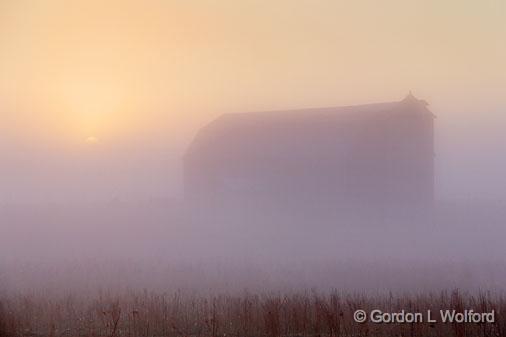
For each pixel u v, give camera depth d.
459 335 51.56
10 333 56.25
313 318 57.91
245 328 56.22
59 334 55.97
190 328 57.22
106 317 60.16
